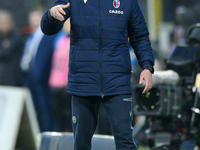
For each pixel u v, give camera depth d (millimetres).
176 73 16875
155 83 16531
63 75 23672
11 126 11008
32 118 12781
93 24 13719
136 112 16625
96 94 13711
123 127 13797
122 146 13922
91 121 14086
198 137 17328
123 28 13891
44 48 24812
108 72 13734
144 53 14219
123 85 13789
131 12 14031
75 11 13820
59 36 24516
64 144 16188
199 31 17828
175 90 16531
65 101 23859
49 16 13562
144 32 14352
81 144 14180
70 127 24172
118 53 13820
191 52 17375
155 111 16516
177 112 16562
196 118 17188
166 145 16922
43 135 16422
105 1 13789
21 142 13398
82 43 13797
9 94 11102
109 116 13984
